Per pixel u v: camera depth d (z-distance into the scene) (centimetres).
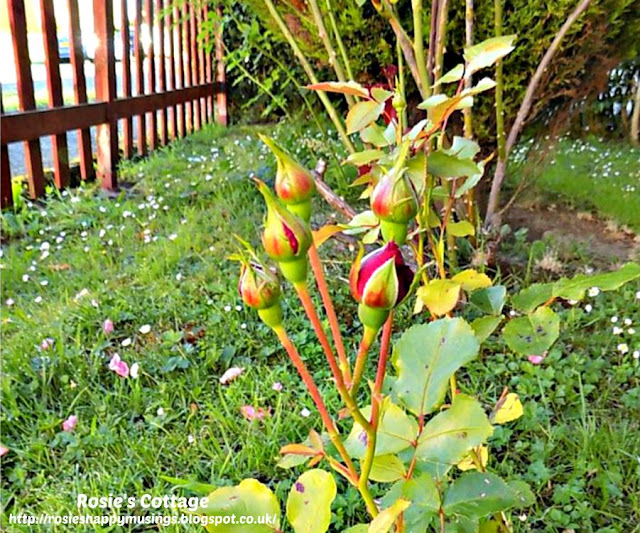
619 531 51
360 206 124
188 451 63
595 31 92
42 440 65
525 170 119
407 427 26
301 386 72
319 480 26
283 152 20
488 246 96
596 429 64
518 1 90
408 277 19
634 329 82
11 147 204
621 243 113
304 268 20
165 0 191
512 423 65
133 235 119
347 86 34
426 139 31
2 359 77
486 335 30
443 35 54
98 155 155
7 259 107
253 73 220
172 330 85
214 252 108
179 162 170
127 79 173
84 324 85
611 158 167
